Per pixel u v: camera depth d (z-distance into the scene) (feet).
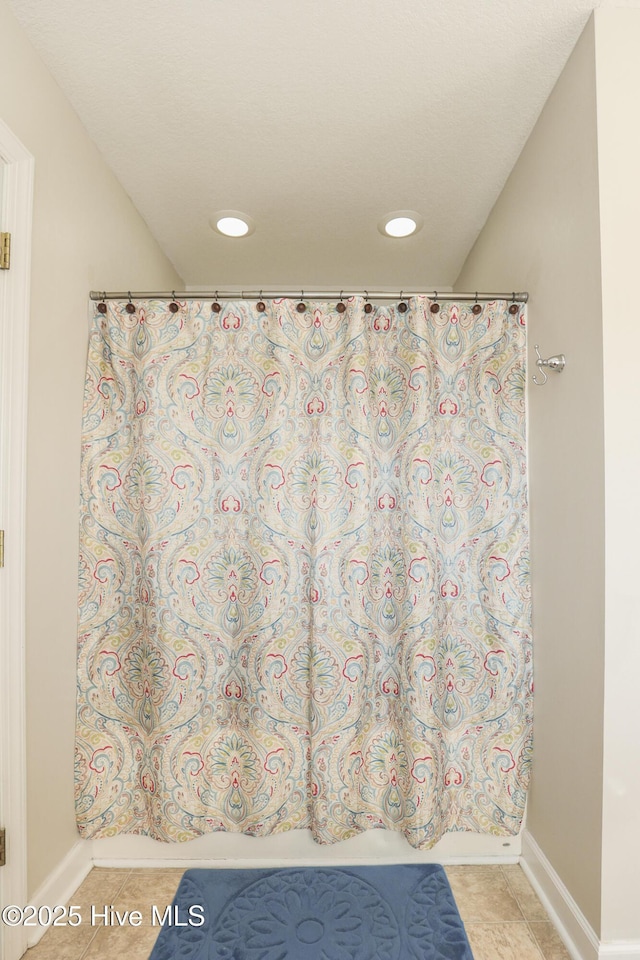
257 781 5.66
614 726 4.32
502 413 5.91
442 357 5.94
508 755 5.73
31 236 4.73
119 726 5.77
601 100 4.45
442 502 5.85
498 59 4.99
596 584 4.46
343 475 5.77
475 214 7.54
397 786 5.73
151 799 5.66
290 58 4.96
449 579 5.82
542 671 5.51
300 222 7.74
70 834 5.49
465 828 5.78
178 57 4.95
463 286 9.01
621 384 4.34
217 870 5.69
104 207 6.34
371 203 7.28
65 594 5.42
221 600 5.82
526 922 5.03
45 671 5.04
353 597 5.67
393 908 5.14
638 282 4.38
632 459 4.33
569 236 4.96
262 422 5.85
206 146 6.15
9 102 4.47
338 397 5.87
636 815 4.33
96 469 5.79
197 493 5.80
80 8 4.45
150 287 7.97
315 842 5.79
